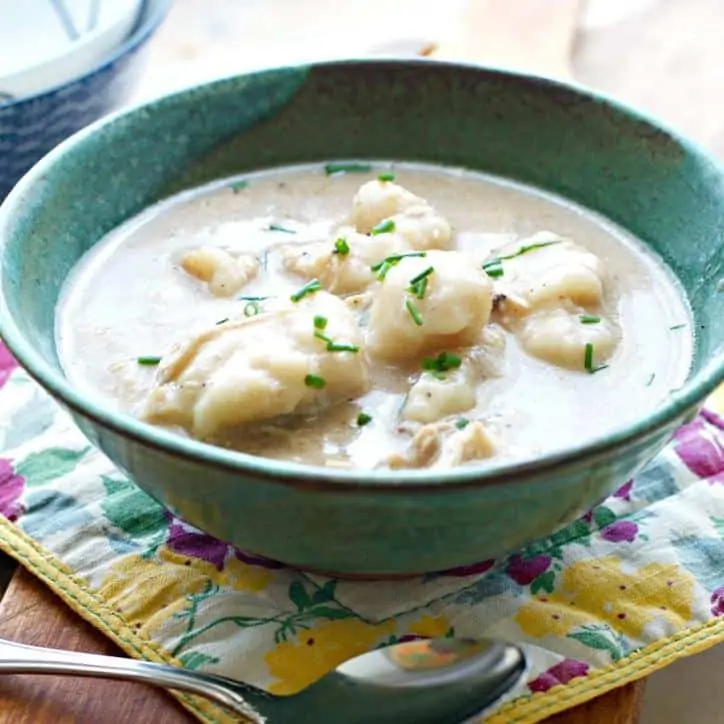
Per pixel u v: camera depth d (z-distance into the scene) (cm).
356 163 61
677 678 56
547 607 51
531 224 59
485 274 53
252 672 49
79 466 55
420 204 57
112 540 52
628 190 57
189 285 56
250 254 57
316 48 78
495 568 52
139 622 50
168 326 54
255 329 51
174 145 59
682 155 55
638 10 93
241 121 60
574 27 77
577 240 58
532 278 54
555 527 48
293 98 60
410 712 48
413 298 51
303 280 56
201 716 48
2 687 49
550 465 44
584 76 86
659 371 53
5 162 64
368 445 50
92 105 65
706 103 82
